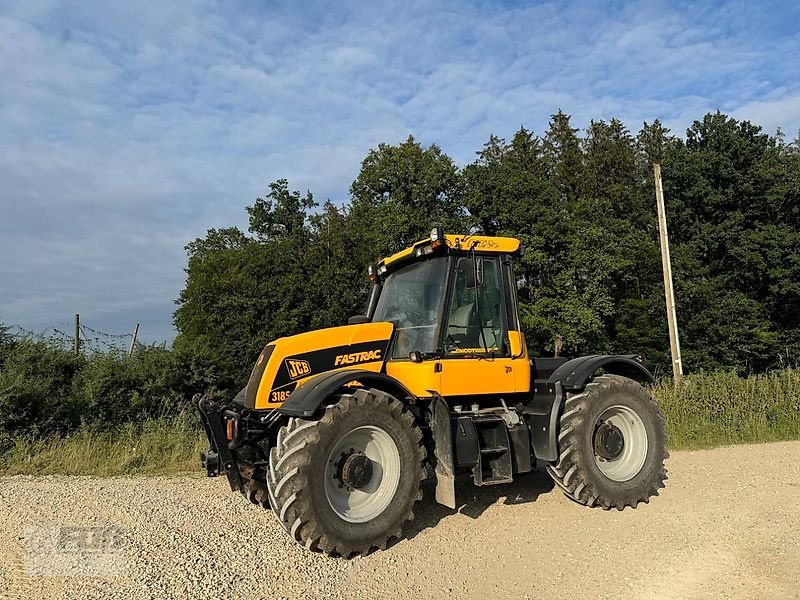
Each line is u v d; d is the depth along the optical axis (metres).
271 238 35.94
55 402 11.05
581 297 24.45
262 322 22.44
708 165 30.50
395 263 6.55
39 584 4.42
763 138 31.61
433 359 5.79
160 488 7.51
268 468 5.49
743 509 6.22
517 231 24.52
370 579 4.54
